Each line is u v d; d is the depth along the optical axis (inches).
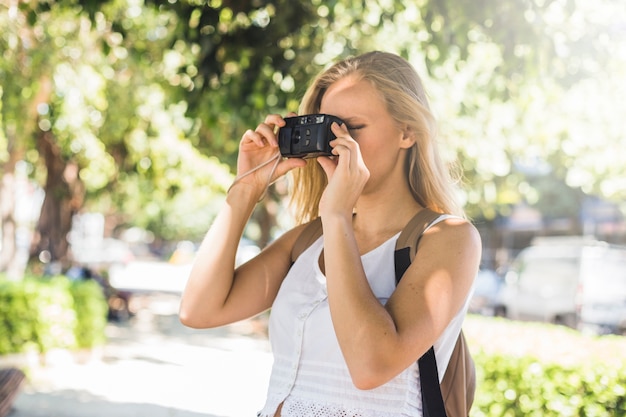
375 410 71.1
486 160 508.7
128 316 831.1
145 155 683.4
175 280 1611.7
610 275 619.2
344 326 65.4
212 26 244.2
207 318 83.6
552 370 221.1
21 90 467.8
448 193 78.6
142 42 391.5
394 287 74.4
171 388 405.7
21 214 1197.7
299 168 90.1
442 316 68.2
